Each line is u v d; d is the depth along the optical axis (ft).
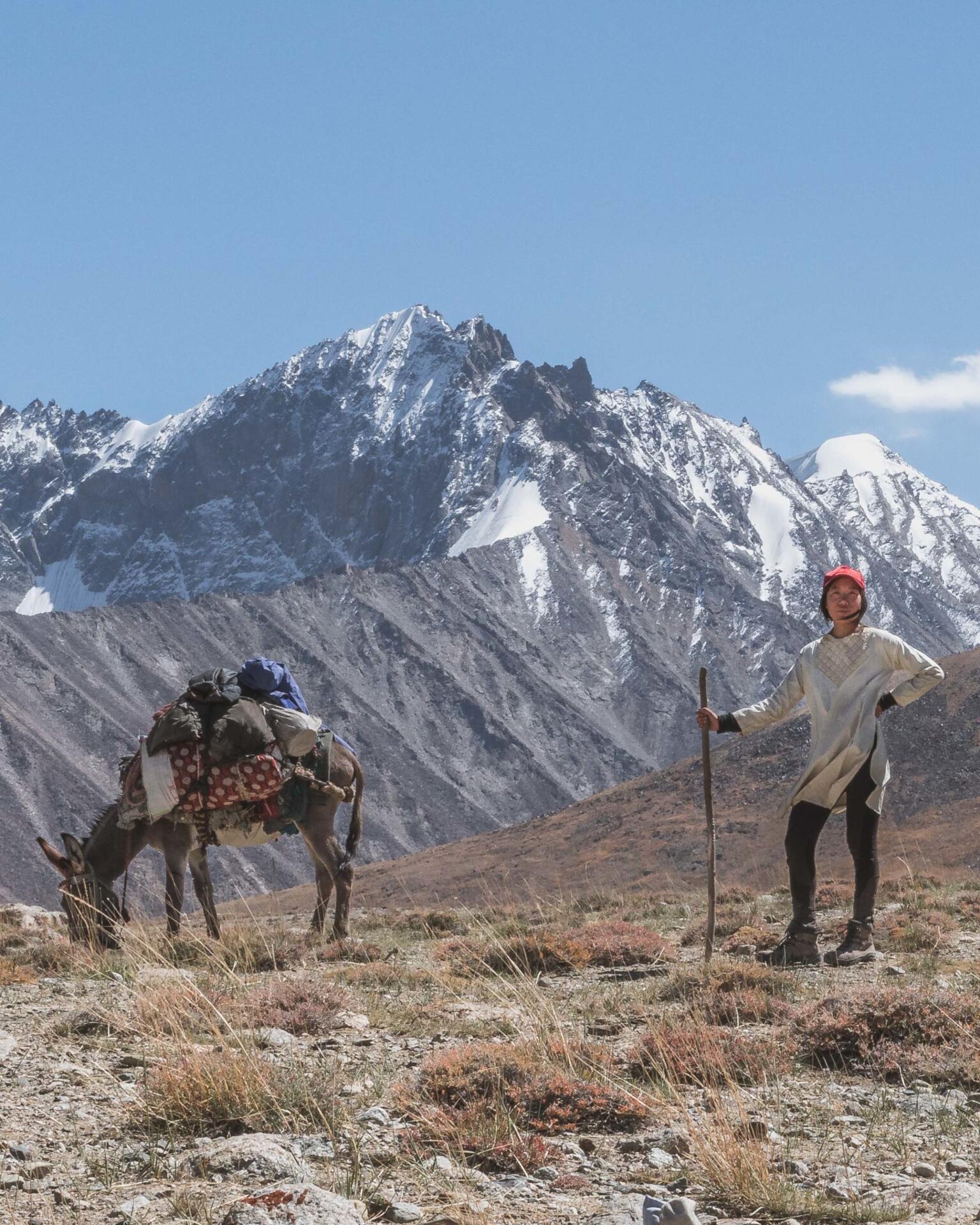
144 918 44.68
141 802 42.19
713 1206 15.84
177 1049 22.18
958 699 407.85
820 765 38.78
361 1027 27.43
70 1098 20.49
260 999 28.32
